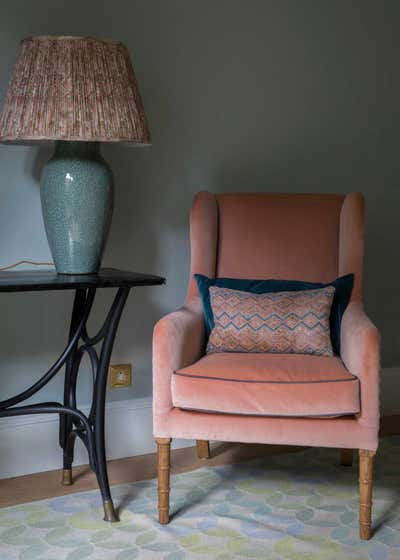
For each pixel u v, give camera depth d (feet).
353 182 11.03
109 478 8.67
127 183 9.32
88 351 7.93
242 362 7.40
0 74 8.30
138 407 9.56
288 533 7.19
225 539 7.07
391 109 11.21
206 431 7.20
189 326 7.79
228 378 7.12
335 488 8.31
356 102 10.93
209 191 9.94
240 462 9.18
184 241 9.82
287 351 7.97
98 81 7.07
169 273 9.76
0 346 8.61
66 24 8.67
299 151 10.57
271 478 8.62
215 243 9.04
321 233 8.96
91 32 8.86
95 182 7.45
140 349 9.61
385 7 11.02
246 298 8.22
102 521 7.47
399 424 10.94
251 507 7.79
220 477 8.66
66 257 7.57
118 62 7.26
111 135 7.04
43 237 8.77
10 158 8.48
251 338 8.00
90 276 7.51
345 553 6.79
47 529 7.27
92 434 7.61
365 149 11.07
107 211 7.63
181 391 7.14
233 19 9.88
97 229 7.57
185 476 8.71
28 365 8.79
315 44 10.53
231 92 9.96
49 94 6.95
